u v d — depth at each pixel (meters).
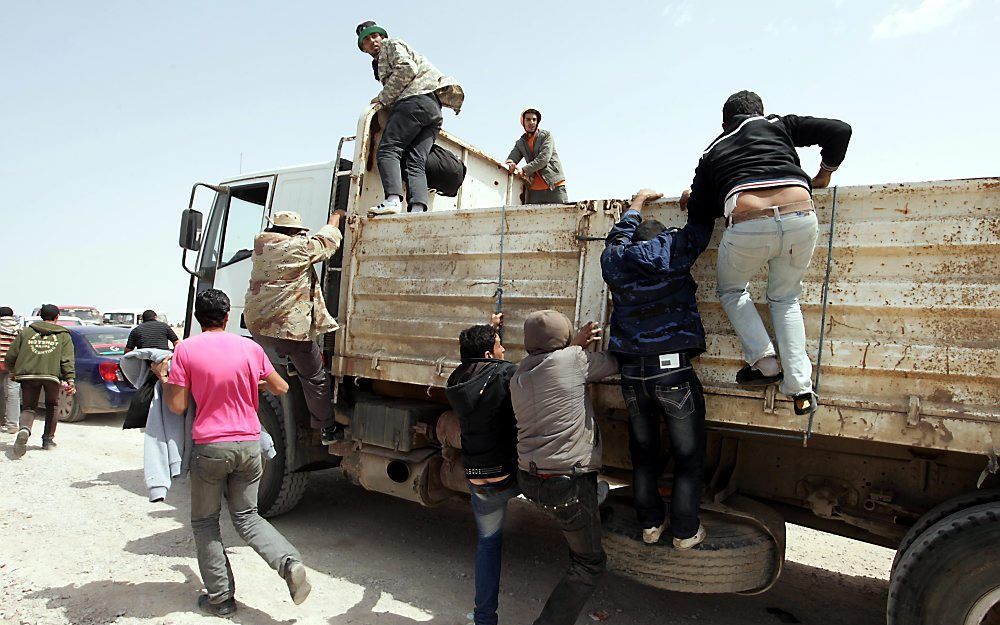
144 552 4.68
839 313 3.04
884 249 2.96
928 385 2.84
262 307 4.47
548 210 3.92
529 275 3.98
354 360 4.76
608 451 4.09
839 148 3.08
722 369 3.29
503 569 4.72
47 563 4.40
